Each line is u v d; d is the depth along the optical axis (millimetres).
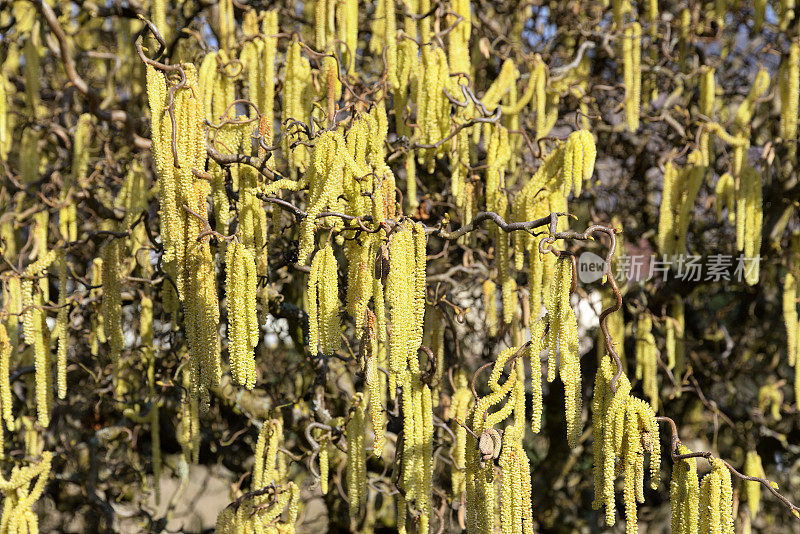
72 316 3338
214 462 4676
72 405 4148
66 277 2787
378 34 3385
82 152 3314
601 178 4770
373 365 2045
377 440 2068
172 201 1903
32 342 2623
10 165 4496
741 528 4074
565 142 2373
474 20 3650
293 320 3717
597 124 4215
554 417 4988
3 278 2680
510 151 3086
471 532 2080
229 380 3857
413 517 2889
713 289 5020
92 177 3416
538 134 3320
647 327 3975
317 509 5480
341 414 3932
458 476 2967
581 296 3809
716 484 1752
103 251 2793
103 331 3146
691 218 4066
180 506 5504
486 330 3859
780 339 4832
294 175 2840
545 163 2395
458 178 2910
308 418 3631
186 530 4965
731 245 4297
